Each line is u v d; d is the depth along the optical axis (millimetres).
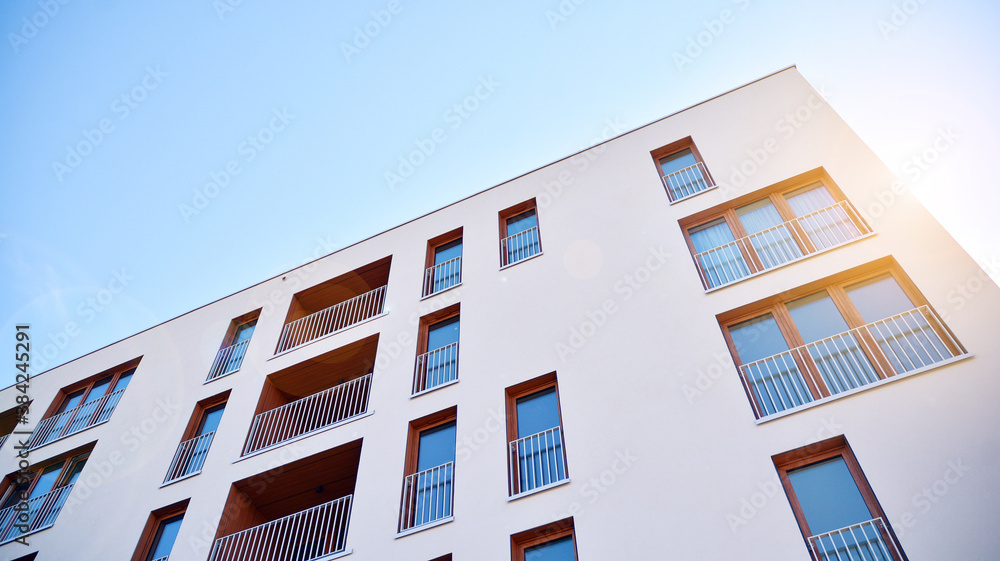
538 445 12898
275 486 15742
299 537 15680
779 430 10695
